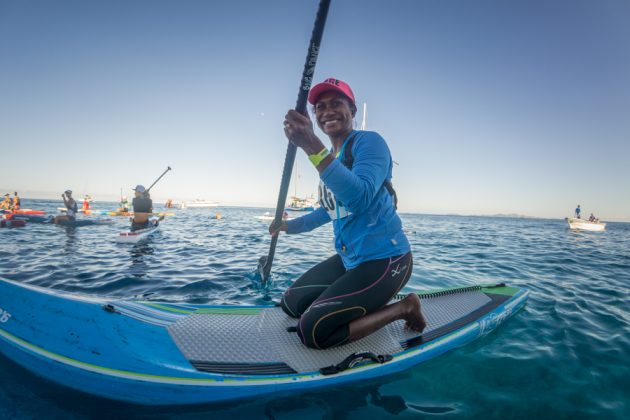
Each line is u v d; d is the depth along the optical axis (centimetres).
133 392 150
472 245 1014
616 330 280
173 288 396
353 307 176
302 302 213
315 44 157
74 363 153
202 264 546
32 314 170
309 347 186
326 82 174
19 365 163
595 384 190
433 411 160
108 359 154
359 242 179
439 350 212
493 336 254
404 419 153
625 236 1977
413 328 219
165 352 165
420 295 288
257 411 154
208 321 204
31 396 152
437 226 2492
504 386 184
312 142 130
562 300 378
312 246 852
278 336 197
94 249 669
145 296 363
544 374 199
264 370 168
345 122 184
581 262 710
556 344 244
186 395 152
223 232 1200
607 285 479
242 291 386
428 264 621
